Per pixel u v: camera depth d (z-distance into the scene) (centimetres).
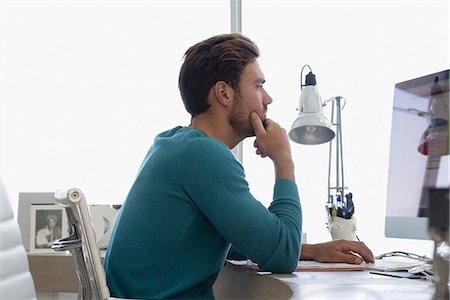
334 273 147
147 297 138
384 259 203
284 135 163
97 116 345
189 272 141
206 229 143
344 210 227
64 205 129
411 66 338
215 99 160
